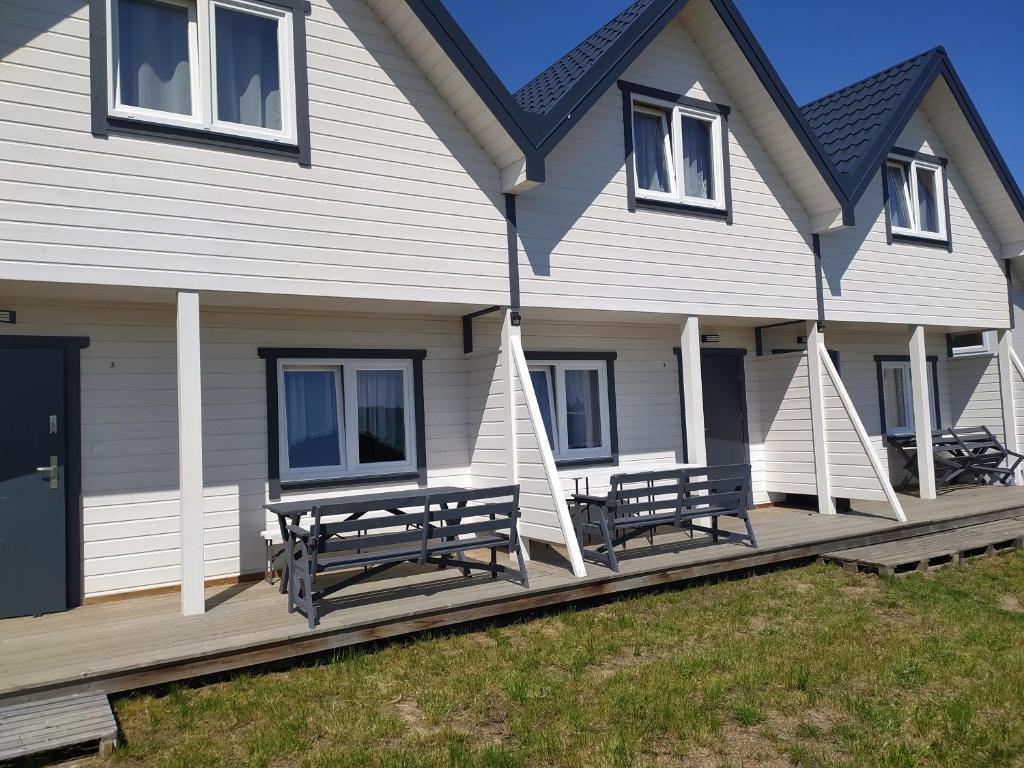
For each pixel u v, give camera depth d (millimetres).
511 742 4355
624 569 7238
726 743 4324
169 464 7180
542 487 7488
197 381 6199
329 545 6164
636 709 4707
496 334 8773
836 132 11227
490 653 5754
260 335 7727
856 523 9508
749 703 4809
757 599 7145
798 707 4785
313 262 6852
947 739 4324
